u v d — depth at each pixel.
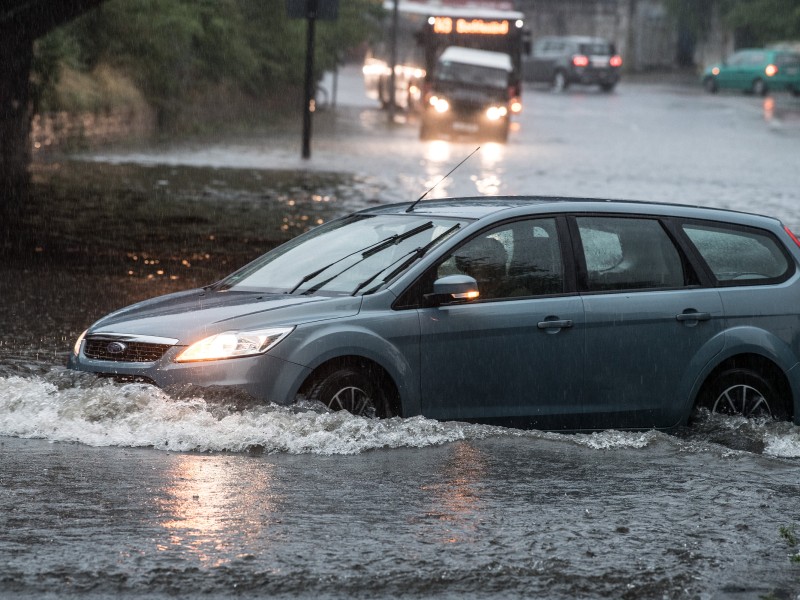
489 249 20.94
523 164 74.62
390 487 17.08
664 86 195.00
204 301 20.89
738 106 146.88
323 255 21.61
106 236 43.91
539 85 188.38
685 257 22.02
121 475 17.25
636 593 13.37
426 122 94.50
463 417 20.47
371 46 136.62
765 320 22.14
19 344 27.06
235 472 17.62
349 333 19.64
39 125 74.00
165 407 19.27
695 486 17.69
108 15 87.31
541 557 14.32
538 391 20.86
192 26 91.06
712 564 14.28
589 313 21.08
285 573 13.60
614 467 18.62
